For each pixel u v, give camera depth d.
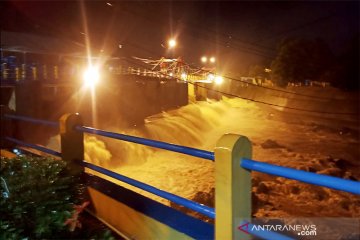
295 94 35.16
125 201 4.05
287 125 27.72
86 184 4.65
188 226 3.45
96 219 4.29
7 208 2.99
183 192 11.55
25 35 22.86
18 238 2.78
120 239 3.83
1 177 3.35
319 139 23.83
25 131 10.25
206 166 14.16
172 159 15.13
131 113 17.12
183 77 13.20
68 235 2.96
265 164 2.32
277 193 11.41
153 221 3.62
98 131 4.42
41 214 2.95
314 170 15.61
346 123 29.30
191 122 19.14
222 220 2.57
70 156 4.98
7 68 15.95
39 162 3.60
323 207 10.11
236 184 2.51
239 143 2.50
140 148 15.69
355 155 20.16
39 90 12.83
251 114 28.91
